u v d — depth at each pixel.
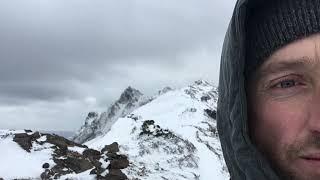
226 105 1.86
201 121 141.25
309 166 1.59
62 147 47.47
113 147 51.56
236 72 1.74
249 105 1.77
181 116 150.88
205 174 75.81
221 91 1.97
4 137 48.12
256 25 1.82
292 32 1.68
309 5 1.69
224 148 1.94
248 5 1.78
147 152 75.69
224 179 74.75
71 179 40.81
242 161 1.67
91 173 42.34
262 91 1.73
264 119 1.72
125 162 48.59
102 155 47.78
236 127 1.71
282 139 1.63
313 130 1.57
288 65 1.66
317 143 1.57
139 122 91.81
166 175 57.56
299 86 1.64
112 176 42.56
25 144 47.22
